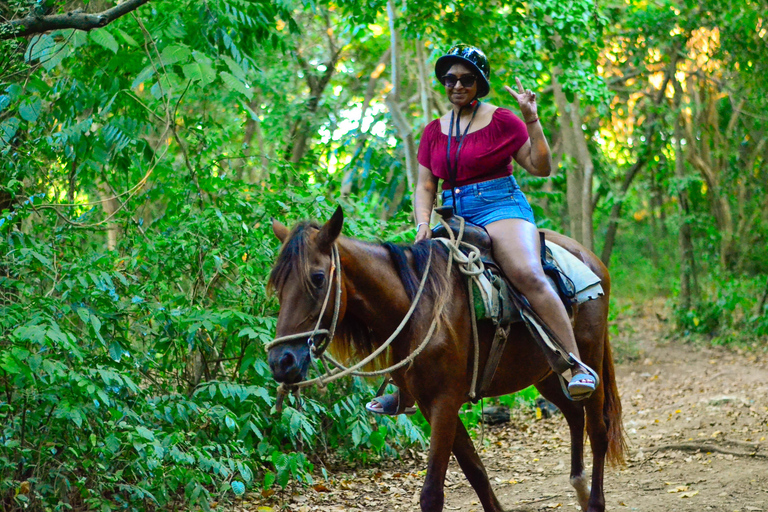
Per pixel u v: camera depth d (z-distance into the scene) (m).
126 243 5.39
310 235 3.27
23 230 5.76
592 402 4.38
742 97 14.16
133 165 6.52
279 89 10.71
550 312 3.76
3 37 4.93
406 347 3.56
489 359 3.81
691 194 15.42
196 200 5.79
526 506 4.98
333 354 3.69
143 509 4.25
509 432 7.49
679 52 13.95
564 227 16.91
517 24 8.69
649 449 6.50
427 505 3.43
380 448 5.52
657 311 17.34
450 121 4.05
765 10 12.88
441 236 4.00
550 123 14.98
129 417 4.36
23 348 3.80
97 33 5.16
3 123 5.34
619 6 13.27
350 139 10.27
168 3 6.49
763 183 14.98
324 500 5.08
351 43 12.98
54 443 4.05
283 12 7.36
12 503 3.96
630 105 14.91
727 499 4.78
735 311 14.60
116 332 4.76
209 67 5.39
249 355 5.11
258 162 6.23
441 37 8.69
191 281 5.41
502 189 3.97
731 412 7.93
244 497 5.02
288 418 4.94
